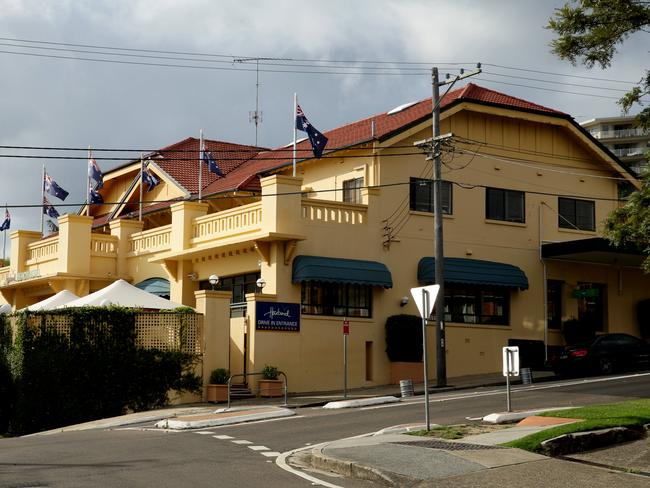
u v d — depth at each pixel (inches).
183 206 1338.6
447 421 734.5
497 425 682.8
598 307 1481.3
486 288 1358.3
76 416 1016.2
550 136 1456.7
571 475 467.8
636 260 1459.2
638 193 711.7
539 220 1423.5
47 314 1039.6
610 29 692.1
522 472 474.6
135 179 1678.2
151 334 1064.2
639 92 701.9
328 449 557.6
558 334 1422.2
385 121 1460.4
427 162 1317.7
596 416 648.4
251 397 1104.8
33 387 1021.2
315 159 1347.2
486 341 1334.9
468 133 1363.2
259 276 1237.7
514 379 1207.6
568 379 1186.6
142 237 1485.0
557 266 1430.9
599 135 4239.7
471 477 465.1
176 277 1363.2
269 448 614.9
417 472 476.7
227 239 1237.7
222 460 552.1
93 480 469.1
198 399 1072.2
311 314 1184.2
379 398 945.5
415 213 1293.1
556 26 708.0
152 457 566.6
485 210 1369.3
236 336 1151.6
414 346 1235.9
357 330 1219.9
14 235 1669.5
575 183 1470.2
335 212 1214.9
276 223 1154.0
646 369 1268.5
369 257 1238.3
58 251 1503.4
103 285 1501.0
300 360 1159.0
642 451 547.5
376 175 1267.2
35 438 762.2
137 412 1008.2
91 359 1031.0
